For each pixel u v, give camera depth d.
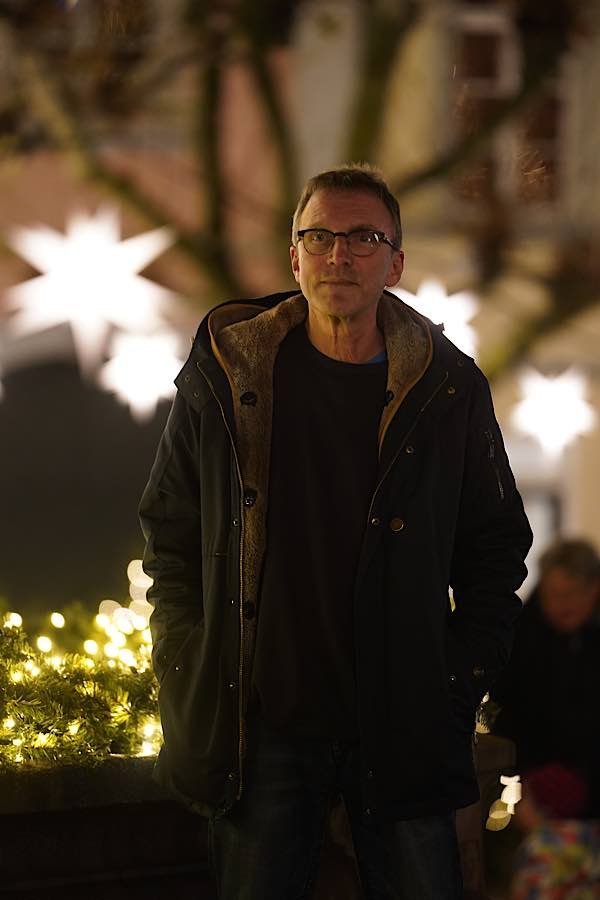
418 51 17.75
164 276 13.57
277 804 5.21
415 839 5.31
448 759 5.29
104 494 17.33
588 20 13.66
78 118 13.05
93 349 9.32
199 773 5.27
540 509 19.88
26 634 6.99
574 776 7.54
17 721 6.14
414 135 17.70
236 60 13.14
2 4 12.79
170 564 5.51
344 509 5.20
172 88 15.53
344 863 6.45
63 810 6.05
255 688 5.23
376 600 5.16
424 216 17.44
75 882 6.13
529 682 8.42
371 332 5.34
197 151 13.30
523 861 7.51
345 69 17.62
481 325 17.45
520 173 15.01
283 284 13.42
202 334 5.40
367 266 5.22
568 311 15.12
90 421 17.25
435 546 5.28
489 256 15.17
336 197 5.25
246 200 13.53
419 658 5.22
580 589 8.38
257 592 5.22
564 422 10.52
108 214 9.34
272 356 5.33
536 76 13.57
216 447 5.26
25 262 12.84
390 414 5.23
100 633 7.25
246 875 5.25
